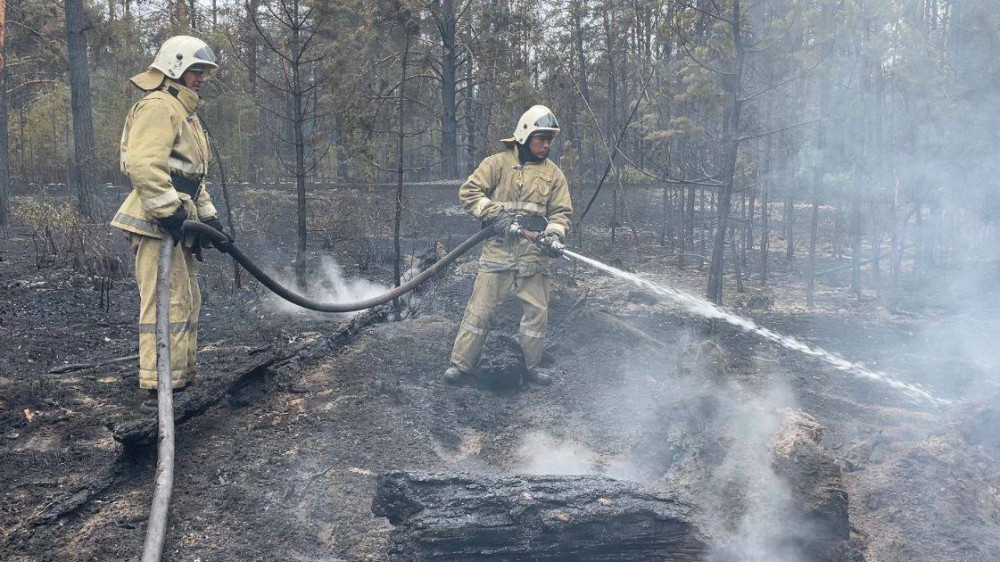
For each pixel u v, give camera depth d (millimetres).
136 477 4289
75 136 16453
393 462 4504
